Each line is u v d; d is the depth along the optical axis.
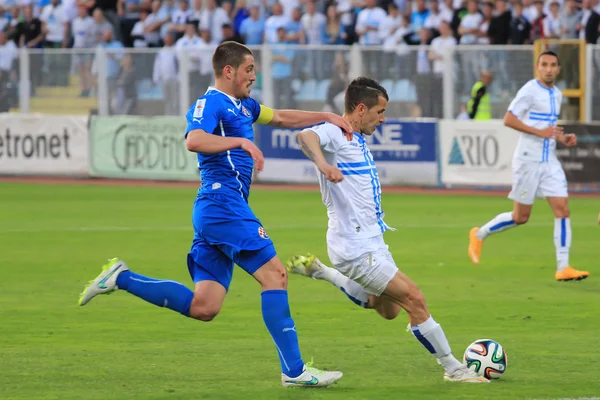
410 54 60.69
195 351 22.20
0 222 46.62
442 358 19.36
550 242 40.28
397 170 60.25
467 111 59.69
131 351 22.22
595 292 29.73
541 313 26.66
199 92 64.81
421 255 36.91
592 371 20.17
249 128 19.22
